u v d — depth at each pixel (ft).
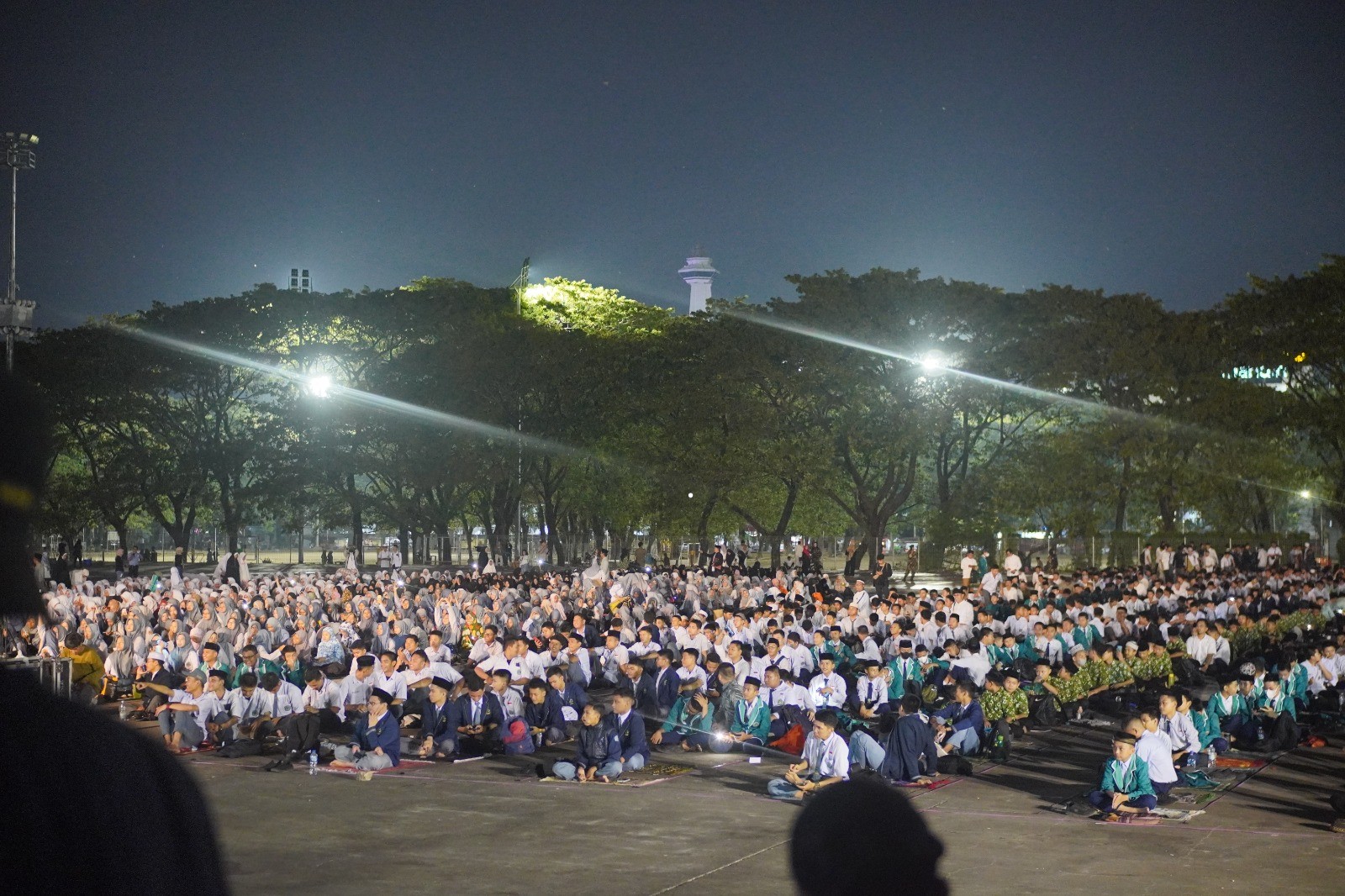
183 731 66.69
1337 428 188.65
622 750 62.69
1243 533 196.85
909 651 81.05
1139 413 190.39
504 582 135.33
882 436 185.47
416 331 208.44
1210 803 55.21
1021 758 67.26
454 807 53.62
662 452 196.95
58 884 4.78
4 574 4.88
